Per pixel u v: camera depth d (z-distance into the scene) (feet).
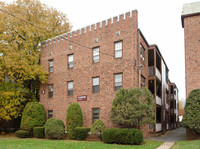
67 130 65.10
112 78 64.08
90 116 67.05
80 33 73.87
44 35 85.81
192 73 60.23
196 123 51.75
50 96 80.28
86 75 70.28
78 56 73.41
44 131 69.67
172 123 138.21
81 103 69.97
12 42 78.38
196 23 61.82
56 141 58.85
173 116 138.41
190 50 61.41
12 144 51.75
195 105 53.06
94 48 69.77
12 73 73.05
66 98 74.54
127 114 52.26
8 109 75.20
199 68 59.57
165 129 95.04
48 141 58.80
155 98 73.56
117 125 60.49
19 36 82.28
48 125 65.36
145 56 73.26
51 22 93.15
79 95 71.00
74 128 63.52
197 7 64.18
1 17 76.95
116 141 51.80
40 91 83.46
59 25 99.14
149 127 70.69
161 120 85.46
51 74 80.79
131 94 54.03
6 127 94.02
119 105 54.08
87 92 69.10
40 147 45.98
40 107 76.28
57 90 77.87
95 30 70.13
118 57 64.23
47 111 79.92
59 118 75.41
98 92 66.54
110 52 65.72
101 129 58.23
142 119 52.34
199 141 47.91
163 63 95.71
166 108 102.53
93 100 67.21
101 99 65.41
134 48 61.36
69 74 75.05
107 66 65.72
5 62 72.54
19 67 73.82
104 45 67.31
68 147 45.83
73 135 63.46
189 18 62.90
